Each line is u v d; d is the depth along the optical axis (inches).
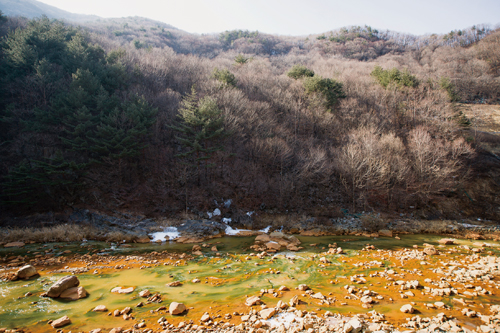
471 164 1370.6
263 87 1770.4
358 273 507.2
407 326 295.7
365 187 1187.9
